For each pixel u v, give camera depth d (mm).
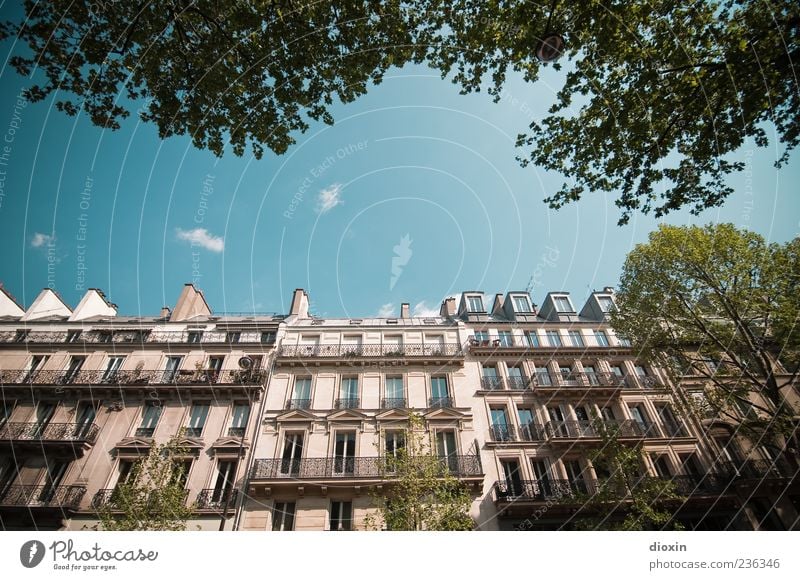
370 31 11406
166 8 10250
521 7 10586
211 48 11000
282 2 10484
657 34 10734
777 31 9781
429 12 11336
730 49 10180
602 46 10984
